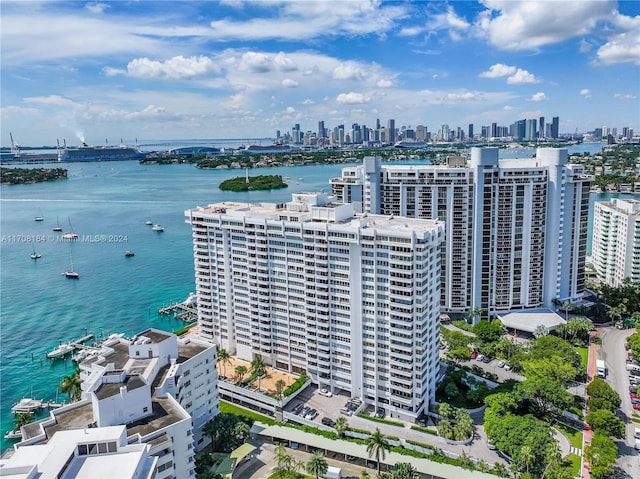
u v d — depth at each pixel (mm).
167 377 134500
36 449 91500
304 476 140875
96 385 122688
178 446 119000
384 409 171375
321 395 180250
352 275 167250
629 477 137750
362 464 147625
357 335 170875
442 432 155500
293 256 181125
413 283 155375
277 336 194625
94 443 94250
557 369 179875
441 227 171375
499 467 138000
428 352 167375
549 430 143500
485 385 182250
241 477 142250
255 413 176125
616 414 170500
